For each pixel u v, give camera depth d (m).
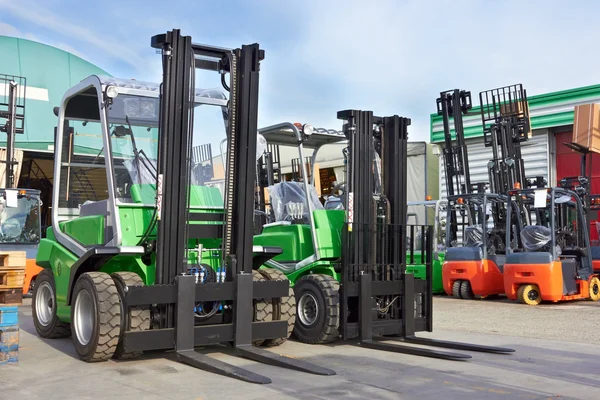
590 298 13.20
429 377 5.55
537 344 7.52
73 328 6.26
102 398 4.69
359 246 7.32
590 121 13.68
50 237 7.56
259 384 5.14
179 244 6.07
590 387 5.25
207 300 6.13
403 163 7.88
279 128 7.67
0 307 5.89
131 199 6.43
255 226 7.32
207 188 6.68
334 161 9.16
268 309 6.72
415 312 7.80
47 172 22.28
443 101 14.94
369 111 7.62
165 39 6.08
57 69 25.08
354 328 7.16
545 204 12.38
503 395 4.93
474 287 13.23
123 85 6.54
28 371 5.64
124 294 5.86
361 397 4.80
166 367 5.80
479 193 13.73
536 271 12.28
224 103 6.89
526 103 14.23
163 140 6.04
